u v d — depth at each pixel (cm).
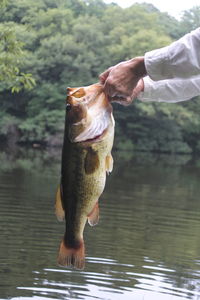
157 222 991
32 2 4234
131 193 1403
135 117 4075
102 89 241
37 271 622
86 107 236
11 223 882
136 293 568
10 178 1575
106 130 239
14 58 972
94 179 241
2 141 3812
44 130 3747
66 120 241
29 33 3894
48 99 3766
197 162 3353
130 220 992
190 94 290
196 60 228
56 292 554
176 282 616
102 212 1065
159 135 4122
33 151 3284
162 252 755
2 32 939
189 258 729
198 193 1523
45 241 769
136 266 672
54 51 3809
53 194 1256
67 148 244
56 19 4091
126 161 2812
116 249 752
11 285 566
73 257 247
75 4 4872
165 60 231
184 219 1043
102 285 589
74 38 3919
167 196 1397
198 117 4166
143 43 3862
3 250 706
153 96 290
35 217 945
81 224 247
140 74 238
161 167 2558
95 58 3806
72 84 3766
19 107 3909
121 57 3872
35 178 1622
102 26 4150
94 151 239
